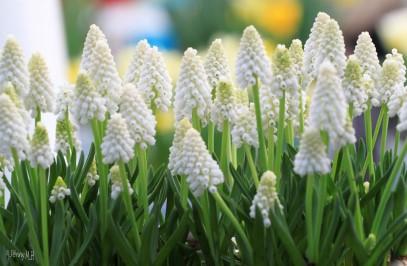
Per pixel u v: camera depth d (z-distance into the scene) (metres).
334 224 0.76
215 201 0.79
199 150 0.75
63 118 0.84
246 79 0.79
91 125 0.78
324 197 0.76
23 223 0.80
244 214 0.79
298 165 0.74
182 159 0.76
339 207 0.76
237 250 0.85
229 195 0.82
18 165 0.77
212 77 0.86
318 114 0.73
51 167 0.84
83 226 0.81
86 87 0.78
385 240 0.77
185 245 0.81
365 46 0.85
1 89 0.80
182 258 0.82
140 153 0.80
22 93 0.81
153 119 0.80
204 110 0.83
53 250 0.80
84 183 0.85
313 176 0.77
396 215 0.81
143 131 0.78
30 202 0.82
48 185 0.84
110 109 0.81
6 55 0.80
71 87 0.84
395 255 0.82
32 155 0.76
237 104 0.85
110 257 0.81
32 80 0.81
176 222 0.81
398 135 0.85
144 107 0.79
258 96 0.80
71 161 0.85
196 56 0.82
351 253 0.79
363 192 0.82
